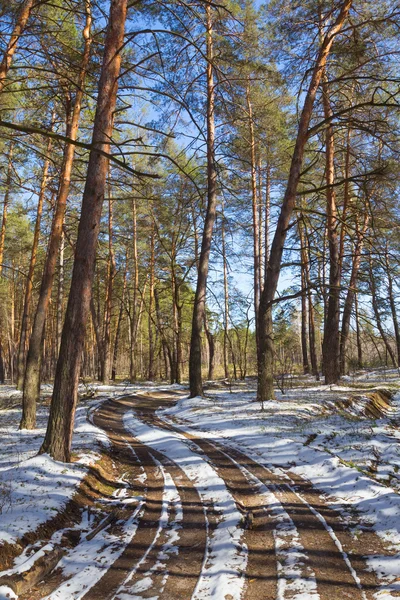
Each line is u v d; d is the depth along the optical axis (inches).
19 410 725.3
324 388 743.1
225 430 437.4
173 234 1067.3
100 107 309.7
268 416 477.4
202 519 218.2
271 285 576.1
